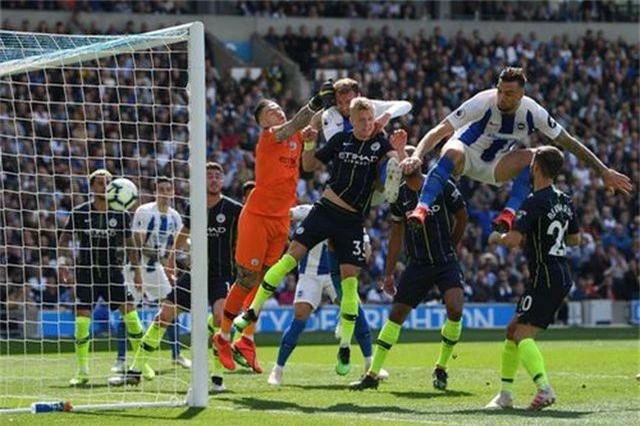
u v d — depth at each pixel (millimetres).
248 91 57625
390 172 18953
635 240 55531
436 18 67938
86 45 20641
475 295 51000
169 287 24875
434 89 60156
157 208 24672
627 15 69875
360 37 64875
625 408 18047
